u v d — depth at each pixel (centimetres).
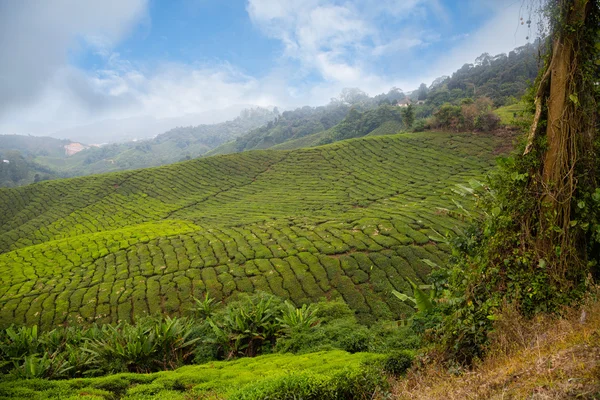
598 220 655
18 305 2550
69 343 1773
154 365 1539
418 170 5472
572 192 648
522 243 680
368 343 1306
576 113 660
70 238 4156
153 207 5756
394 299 2169
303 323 1577
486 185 827
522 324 612
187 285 2573
